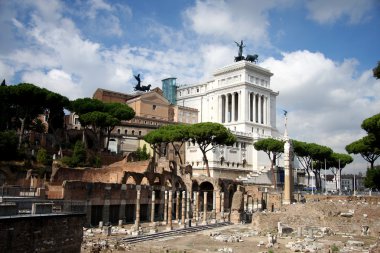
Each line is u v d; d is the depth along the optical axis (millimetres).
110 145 140125
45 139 119438
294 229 79562
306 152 141500
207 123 122688
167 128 129625
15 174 89500
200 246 59562
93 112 122938
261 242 61688
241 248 58156
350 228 76688
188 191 110875
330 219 79125
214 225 85188
